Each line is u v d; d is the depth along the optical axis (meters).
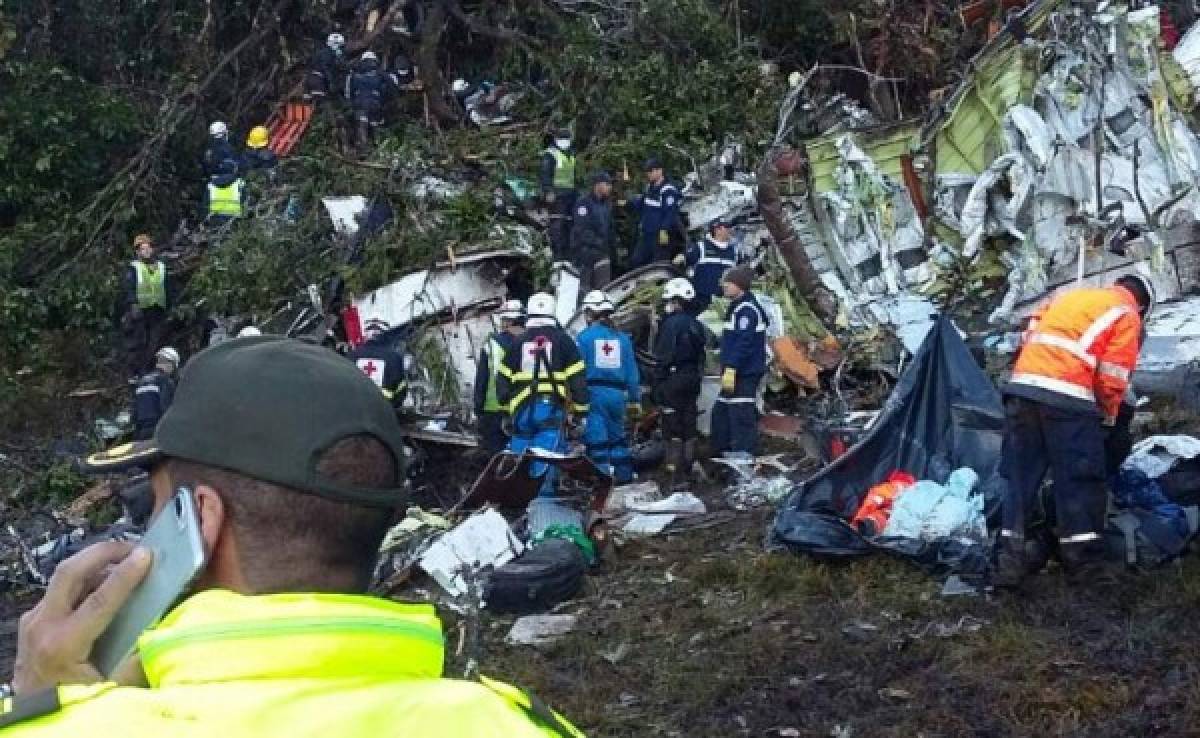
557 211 15.62
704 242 13.70
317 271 14.96
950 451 8.63
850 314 13.13
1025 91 13.35
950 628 7.22
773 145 15.32
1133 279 7.30
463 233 14.56
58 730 1.28
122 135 19.09
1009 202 12.95
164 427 1.42
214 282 15.39
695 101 17.34
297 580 1.40
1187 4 17.25
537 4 19.19
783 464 11.06
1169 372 10.73
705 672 7.21
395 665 1.33
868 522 8.30
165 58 20.66
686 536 9.59
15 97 18.55
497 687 1.36
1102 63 12.97
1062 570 7.61
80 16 20.05
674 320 11.21
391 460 1.44
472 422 12.88
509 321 11.23
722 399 11.25
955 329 8.89
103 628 1.44
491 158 16.73
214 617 1.33
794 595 7.97
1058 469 7.21
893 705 6.64
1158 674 6.52
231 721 1.26
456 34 20.75
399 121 19.25
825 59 19.44
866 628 7.41
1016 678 6.67
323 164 16.11
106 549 1.54
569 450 10.73
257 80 20.58
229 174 16.89
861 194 13.59
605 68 17.53
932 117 13.84
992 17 17.92
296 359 1.44
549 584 8.44
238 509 1.39
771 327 13.11
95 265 17.36
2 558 11.59
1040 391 7.17
